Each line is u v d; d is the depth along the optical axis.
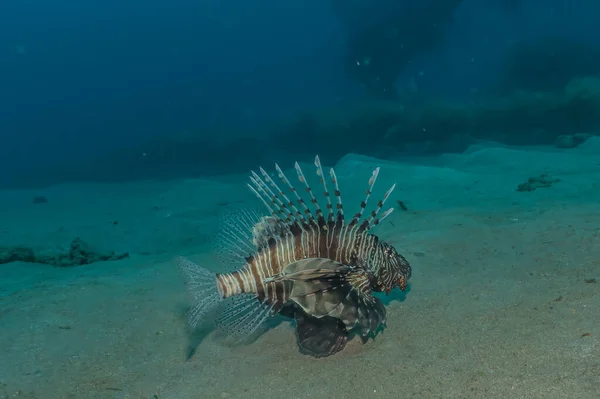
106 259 8.02
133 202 13.57
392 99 26.28
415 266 5.52
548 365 3.04
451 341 3.63
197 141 24.47
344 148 21.39
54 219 12.06
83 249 8.18
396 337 3.86
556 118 19.44
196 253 7.34
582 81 20.55
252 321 3.59
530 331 3.53
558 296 4.09
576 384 2.78
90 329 4.64
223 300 3.67
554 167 11.69
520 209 7.67
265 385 3.44
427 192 10.25
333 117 23.12
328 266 3.39
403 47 25.92
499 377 3.02
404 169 12.35
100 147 29.17
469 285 4.77
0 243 9.52
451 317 4.07
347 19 26.55
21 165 27.48
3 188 20.33
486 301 4.29
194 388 3.55
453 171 11.93
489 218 7.19
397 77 26.52
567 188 9.11
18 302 5.37
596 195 8.32
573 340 3.26
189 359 4.03
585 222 6.21
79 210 13.14
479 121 20.30
